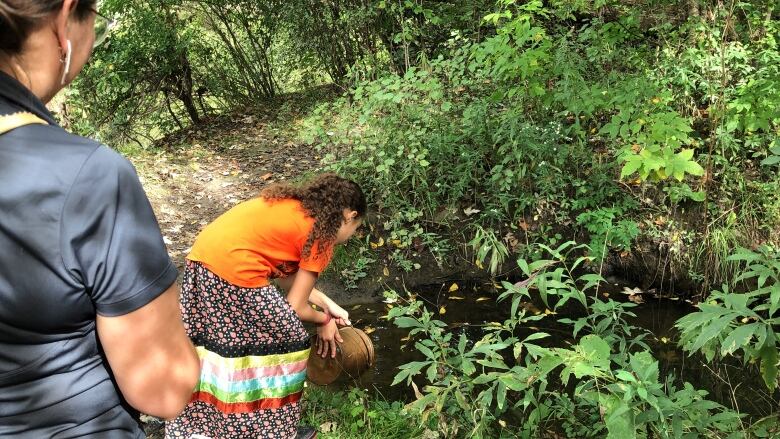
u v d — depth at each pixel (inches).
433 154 227.5
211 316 96.9
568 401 123.3
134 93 362.6
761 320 76.7
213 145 302.8
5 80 35.5
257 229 96.4
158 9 357.4
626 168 167.6
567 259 216.8
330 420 128.3
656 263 212.7
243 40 392.8
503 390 95.8
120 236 36.4
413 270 213.5
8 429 36.9
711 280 205.8
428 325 120.0
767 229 209.6
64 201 35.0
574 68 204.2
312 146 282.2
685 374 166.4
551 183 217.8
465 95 249.4
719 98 211.8
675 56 231.0
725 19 227.8
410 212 220.7
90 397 38.2
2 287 34.7
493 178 209.6
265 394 98.3
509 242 218.2
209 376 97.6
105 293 36.4
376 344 180.4
